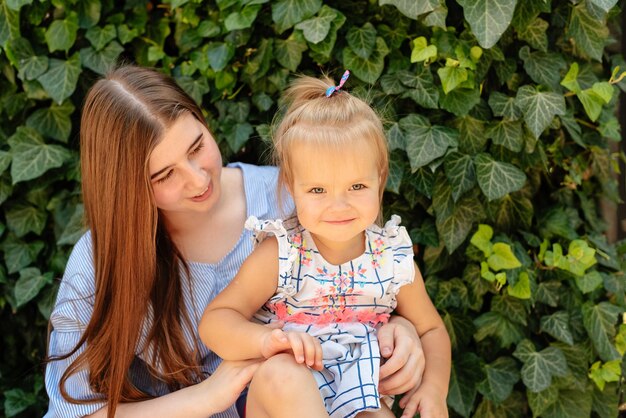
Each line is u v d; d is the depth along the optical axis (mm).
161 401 1619
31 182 2295
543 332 2160
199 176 1627
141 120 1587
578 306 2129
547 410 2170
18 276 2406
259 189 1920
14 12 2156
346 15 2047
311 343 1397
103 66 2189
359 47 1985
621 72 2139
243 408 1766
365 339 1526
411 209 2115
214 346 1521
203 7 2176
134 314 1653
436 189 2031
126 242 1631
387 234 1619
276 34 2113
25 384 2467
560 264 2049
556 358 2074
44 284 2301
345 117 1487
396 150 2010
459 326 2104
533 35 1990
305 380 1371
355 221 1479
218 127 2209
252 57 2125
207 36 2143
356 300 1575
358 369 1465
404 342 1532
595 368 2150
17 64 2182
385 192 2105
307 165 1470
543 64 1986
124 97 1622
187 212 1796
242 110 2180
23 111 2312
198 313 1777
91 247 1799
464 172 1987
